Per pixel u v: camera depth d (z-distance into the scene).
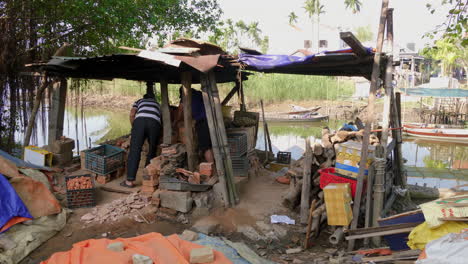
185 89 6.92
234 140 7.42
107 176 7.38
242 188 7.25
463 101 25.25
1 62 9.08
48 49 10.11
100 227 5.67
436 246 3.50
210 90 6.45
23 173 5.93
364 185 5.68
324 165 6.44
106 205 6.28
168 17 12.45
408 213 4.42
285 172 8.60
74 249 4.00
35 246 5.01
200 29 13.73
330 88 28.33
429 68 39.28
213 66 5.77
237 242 5.34
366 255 4.86
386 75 5.96
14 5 8.99
